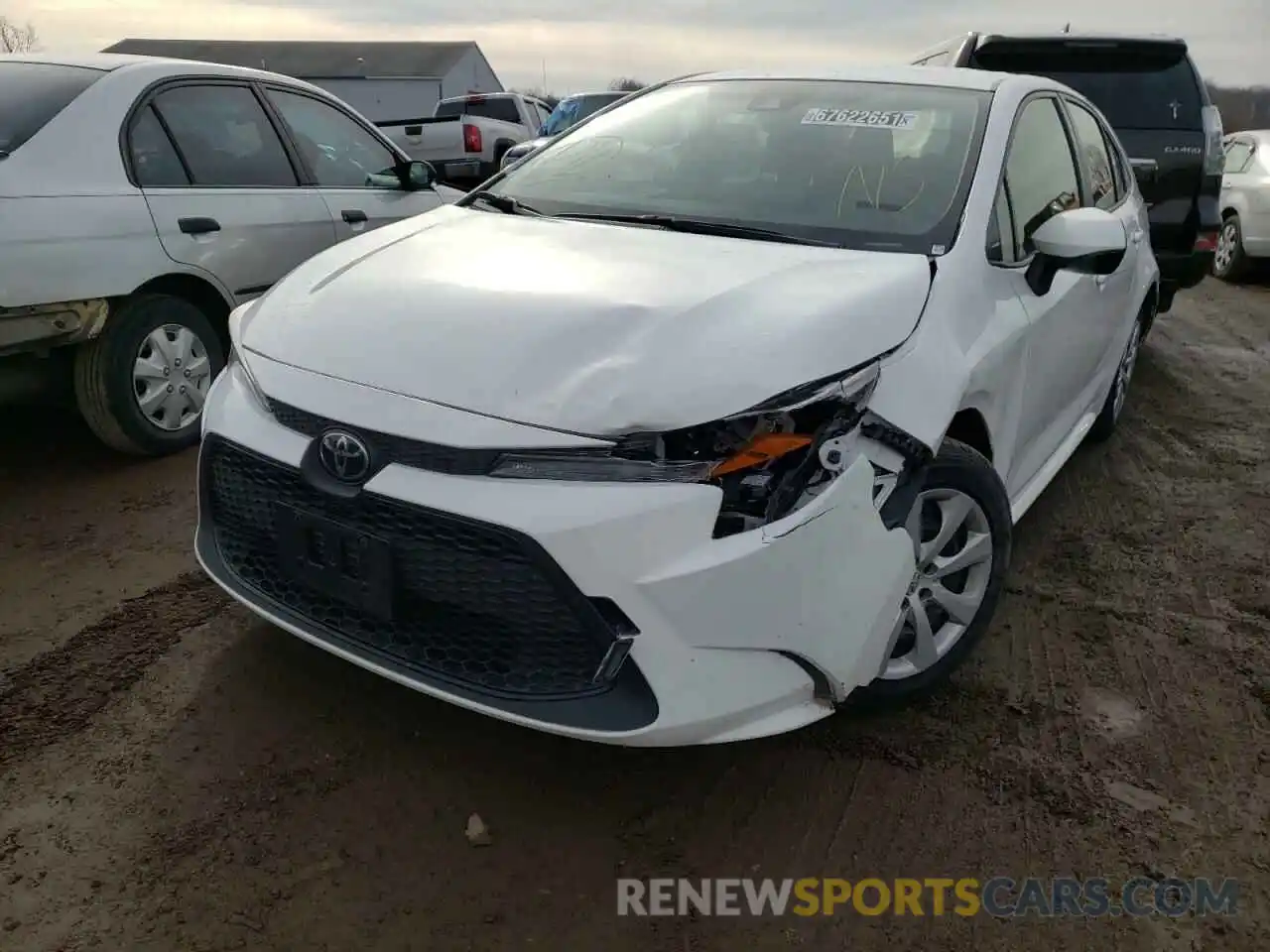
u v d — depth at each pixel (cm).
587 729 207
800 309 233
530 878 221
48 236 362
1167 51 618
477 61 5931
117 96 410
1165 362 682
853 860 231
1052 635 328
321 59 5634
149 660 287
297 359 238
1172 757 269
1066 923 216
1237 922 218
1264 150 1020
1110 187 443
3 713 260
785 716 225
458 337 227
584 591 203
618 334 222
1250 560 384
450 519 207
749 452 210
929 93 343
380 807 238
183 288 432
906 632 270
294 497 231
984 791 254
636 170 339
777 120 344
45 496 392
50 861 216
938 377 241
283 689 277
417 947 202
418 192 561
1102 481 461
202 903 208
